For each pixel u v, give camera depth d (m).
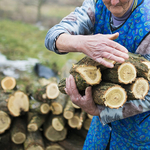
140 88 0.85
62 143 2.17
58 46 0.92
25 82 3.54
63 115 2.09
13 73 3.95
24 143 2.04
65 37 0.89
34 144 1.99
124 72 0.85
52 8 11.52
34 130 2.04
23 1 12.08
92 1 1.06
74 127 2.15
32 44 6.51
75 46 0.83
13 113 2.00
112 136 1.20
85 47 0.80
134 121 1.06
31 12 10.79
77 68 0.90
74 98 0.97
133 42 0.94
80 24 1.04
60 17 10.34
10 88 2.32
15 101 2.03
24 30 8.16
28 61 4.82
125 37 0.97
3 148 2.00
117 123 1.14
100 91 0.88
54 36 0.93
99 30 1.08
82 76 0.88
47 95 2.05
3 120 2.00
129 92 0.86
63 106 2.10
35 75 3.83
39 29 8.56
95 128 1.32
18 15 10.20
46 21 9.77
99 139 1.28
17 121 2.13
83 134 2.23
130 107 0.94
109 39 0.78
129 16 0.93
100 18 1.04
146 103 0.92
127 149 1.14
